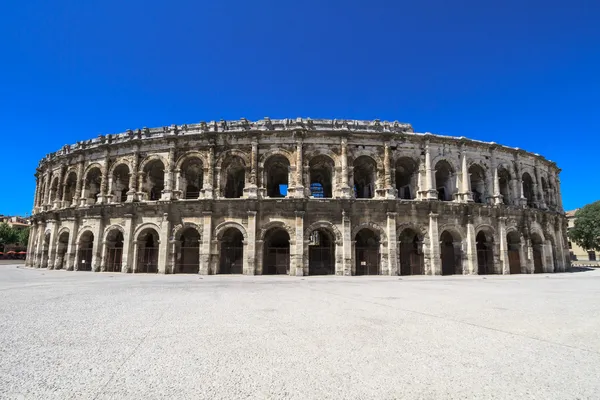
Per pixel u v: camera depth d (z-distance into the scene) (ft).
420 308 50.57
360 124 149.48
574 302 57.47
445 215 143.95
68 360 26.03
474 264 141.90
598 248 246.68
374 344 30.63
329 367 24.67
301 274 130.21
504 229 151.33
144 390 20.51
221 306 51.93
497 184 157.28
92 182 168.86
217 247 135.85
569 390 20.67
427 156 147.13
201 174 171.94
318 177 178.19
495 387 21.15
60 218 169.89
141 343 30.76
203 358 26.63
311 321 40.52
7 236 344.90
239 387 21.02
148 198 152.05
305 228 135.03
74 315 43.98
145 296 63.93
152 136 155.43
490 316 44.09
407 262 152.35
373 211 138.41
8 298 59.98
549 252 169.68
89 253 161.68
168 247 138.51
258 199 135.23
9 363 25.31
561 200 196.95
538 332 35.35
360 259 156.87
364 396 19.79
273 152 142.82
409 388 20.97
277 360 26.20
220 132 142.92
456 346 30.09
